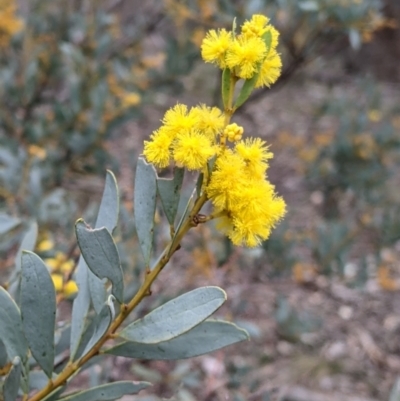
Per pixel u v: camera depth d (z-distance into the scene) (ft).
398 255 2.54
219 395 1.48
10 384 0.60
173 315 0.59
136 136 3.20
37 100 1.99
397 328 2.21
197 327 0.65
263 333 2.02
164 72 2.14
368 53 4.68
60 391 0.67
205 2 1.78
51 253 1.15
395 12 4.00
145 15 2.46
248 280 1.84
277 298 1.86
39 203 1.39
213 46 0.57
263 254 1.73
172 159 0.61
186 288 1.62
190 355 0.65
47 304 0.63
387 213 2.05
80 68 1.84
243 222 0.57
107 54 2.15
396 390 0.89
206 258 1.46
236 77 0.58
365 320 2.23
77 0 2.17
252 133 3.53
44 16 2.06
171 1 1.92
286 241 1.69
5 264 1.30
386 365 2.03
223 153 0.57
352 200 2.50
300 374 1.92
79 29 1.97
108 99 1.82
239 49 0.56
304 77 3.31
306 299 2.26
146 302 1.47
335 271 1.81
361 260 1.99
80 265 0.72
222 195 0.56
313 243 1.83
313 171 2.35
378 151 2.26
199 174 0.58
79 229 0.58
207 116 0.57
